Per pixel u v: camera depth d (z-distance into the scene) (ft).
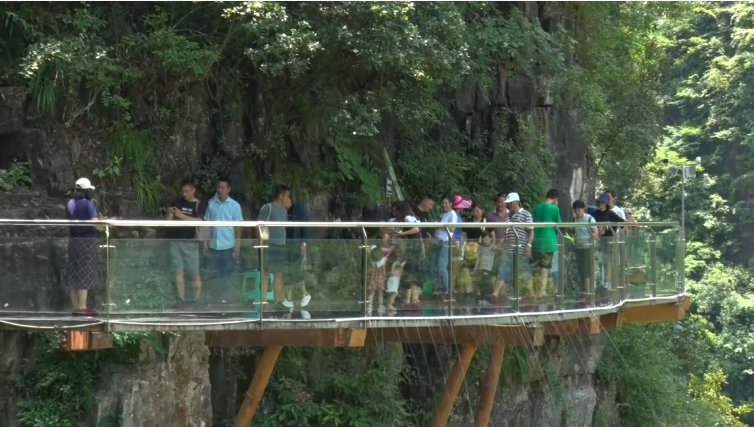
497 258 42.50
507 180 66.49
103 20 44.83
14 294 33.63
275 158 50.96
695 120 162.09
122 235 41.98
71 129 42.57
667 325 94.38
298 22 44.78
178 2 47.67
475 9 64.23
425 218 49.70
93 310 33.96
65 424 34.81
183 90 46.85
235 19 45.52
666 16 105.91
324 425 43.32
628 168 97.81
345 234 52.65
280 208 41.24
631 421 68.74
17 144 41.68
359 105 50.11
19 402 34.88
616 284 50.19
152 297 34.76
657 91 100.89
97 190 42.47
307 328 37.37
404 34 47.03
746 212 150.82
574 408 61.62
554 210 48.83
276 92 50.75
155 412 36.65
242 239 36.17
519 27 66.08
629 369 68.69
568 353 61.26
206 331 38.27
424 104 55.98
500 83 67.41
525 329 44.11
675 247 57.31
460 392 51.88
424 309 39.93
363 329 38.09
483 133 67.10
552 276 45.14
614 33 88.33
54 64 41.55
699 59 164.04
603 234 53.98
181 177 46.26
